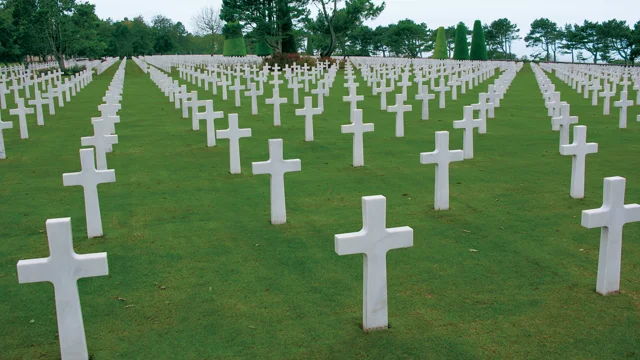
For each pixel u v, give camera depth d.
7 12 57.44
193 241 7.41
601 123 17.05
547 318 5.34
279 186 7.93
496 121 17.44
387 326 5.16
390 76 28.61
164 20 124.62
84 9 49.78
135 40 103.81
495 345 4.91
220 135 10.59
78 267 4.45
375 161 11.88
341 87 29.20
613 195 5.49
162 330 5.23
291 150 13.05
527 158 12.13
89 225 7.54
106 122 13.98
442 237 7.43
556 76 40.25
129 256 6.93
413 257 6.77
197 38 116.19
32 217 8.52
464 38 67.12
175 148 13.40
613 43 77.81
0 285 6.20
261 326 5.26
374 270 4.96
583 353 4.79
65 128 16.97
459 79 29.19
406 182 10.22
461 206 8.77
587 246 7.07
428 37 98.12
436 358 4.73
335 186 10.00
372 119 17.70
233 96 24.81
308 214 8.48
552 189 9.67
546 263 6.57
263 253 6.98
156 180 10.52
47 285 6.19
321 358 4.75
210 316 5.46
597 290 5.81
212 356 4.81
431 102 22.38
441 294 5.83
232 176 10.68
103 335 5.15
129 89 30.22
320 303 5.68
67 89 24.45
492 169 11.17
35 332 5.23
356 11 51.00
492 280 6.14
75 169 11.60
